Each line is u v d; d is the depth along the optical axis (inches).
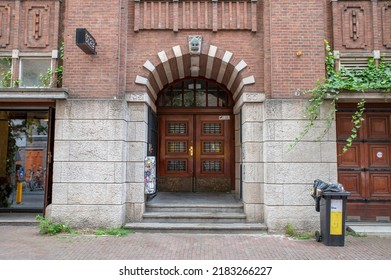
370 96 306.7
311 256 245.8
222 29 333.7
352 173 343.9
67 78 320.8
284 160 311.6
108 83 321.4
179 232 308.7
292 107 315.0
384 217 339.6
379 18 339.0
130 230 309.7
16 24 339.0
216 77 405.1
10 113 378.9
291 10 323.9
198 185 440.5
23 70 344.5
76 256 241.8
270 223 307.6
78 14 326.3
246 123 329.4
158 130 442.6
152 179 336.2
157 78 365.7
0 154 379.2
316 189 285.3
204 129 445.1
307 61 319.9
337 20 336.5
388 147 346.0
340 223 272.7
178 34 335.3
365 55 334.0
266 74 323.3
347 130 346.3
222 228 307.6
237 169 403.9
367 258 241.3
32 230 314.2
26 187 376.2
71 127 316.2
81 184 312.7
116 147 314.5
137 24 333.1
